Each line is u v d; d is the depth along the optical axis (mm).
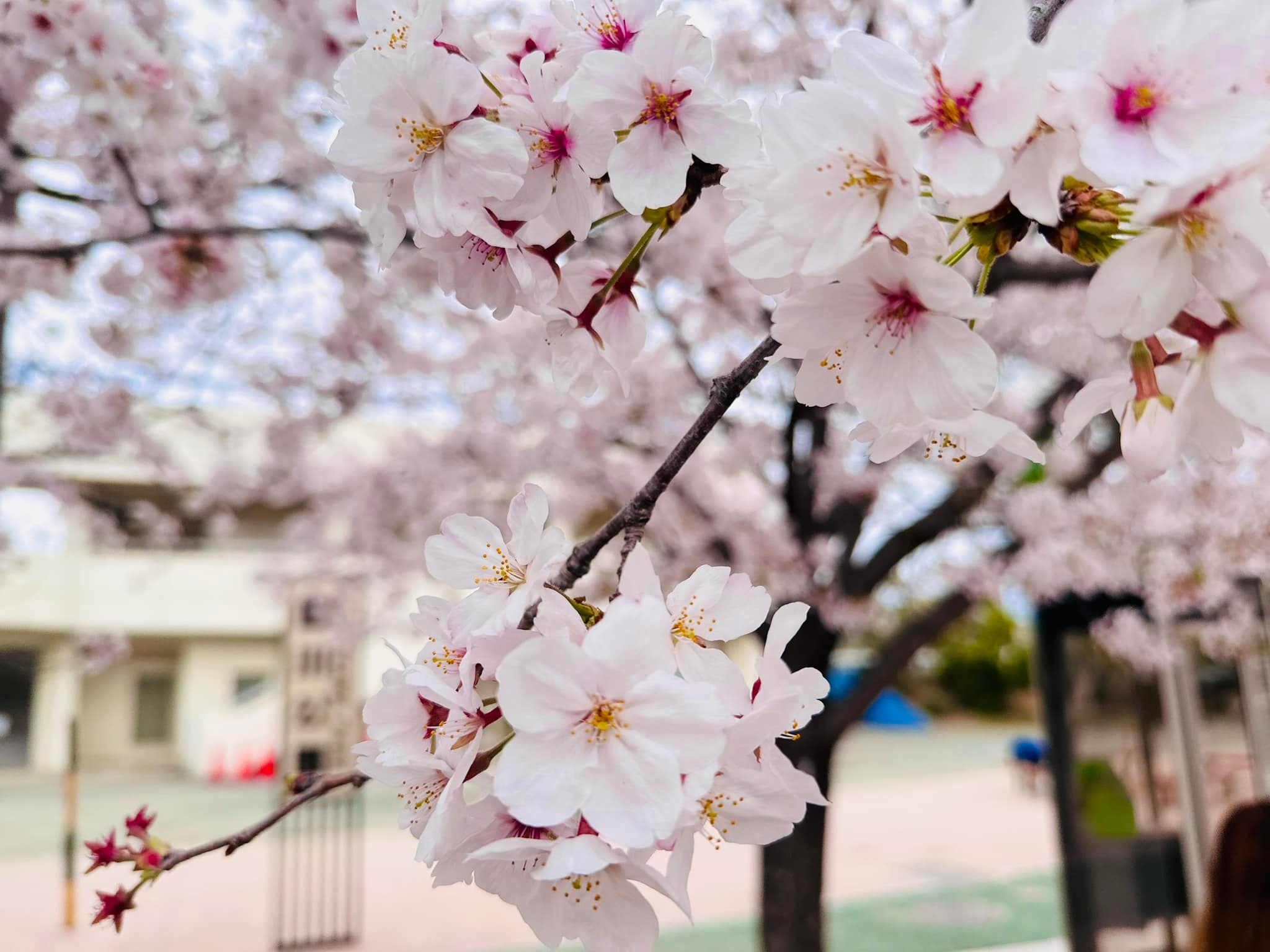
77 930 7195
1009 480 5082
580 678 696
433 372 5434
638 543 871
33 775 16969
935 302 646
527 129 851
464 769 756
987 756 18734
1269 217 550
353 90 812
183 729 17844
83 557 16344
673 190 817
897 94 636
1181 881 4781
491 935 7285
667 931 7434
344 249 3389
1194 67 585
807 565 4465
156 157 2828
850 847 10641
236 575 17312
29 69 2381
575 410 4980
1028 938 7102
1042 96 598
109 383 4785
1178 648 4945
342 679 8953
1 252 2488
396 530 6305
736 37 3842
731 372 850
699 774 670
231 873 9344
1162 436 664
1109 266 586
